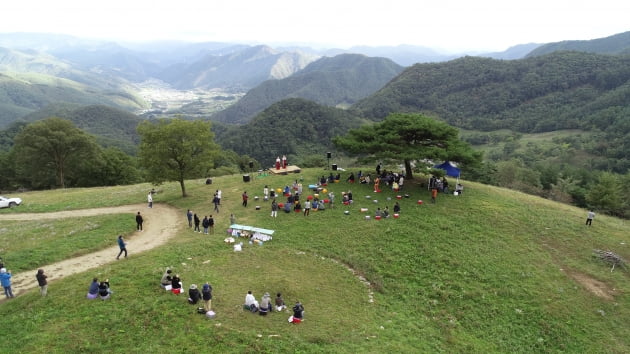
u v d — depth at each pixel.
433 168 46.06
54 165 83.19
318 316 23.58
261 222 39.31
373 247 34.69
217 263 29.28
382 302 27.53
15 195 63.78
